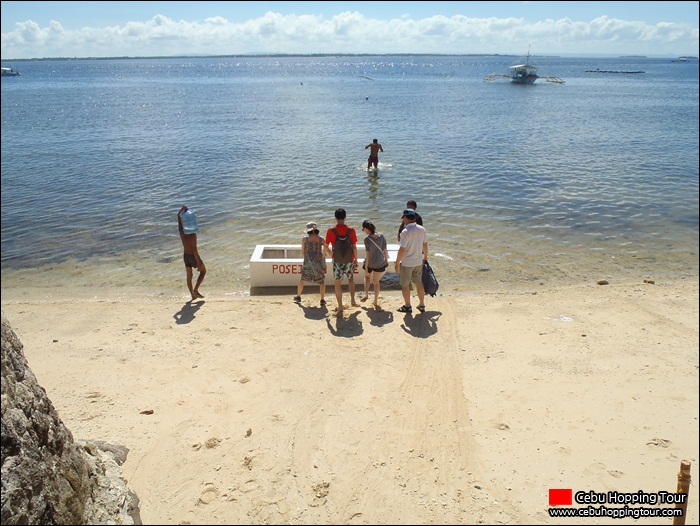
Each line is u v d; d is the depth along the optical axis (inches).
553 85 4047.7
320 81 4867.1
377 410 255.1
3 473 137.3
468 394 269.1
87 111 2199.8
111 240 579.5
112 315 376.5
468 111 2022.6
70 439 183.6
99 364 302.5
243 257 516.1
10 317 374.0
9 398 150.6
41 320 368.2
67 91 3730.3
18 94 3444.9
